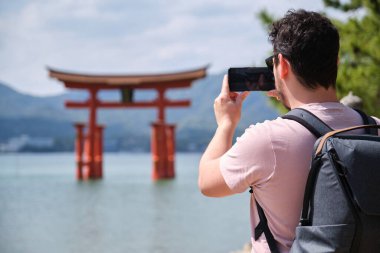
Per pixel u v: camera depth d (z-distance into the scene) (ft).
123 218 57.26
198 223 52.60
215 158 6.35
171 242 41.32
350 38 25.45
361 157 5.49
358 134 5.94
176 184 111.86
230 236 44.11
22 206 71.51
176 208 67.72
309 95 6.29
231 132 6.51
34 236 43.86
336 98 6.41
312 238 5.54
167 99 122.11
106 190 99.86
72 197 85.30
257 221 6.29
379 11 26.12
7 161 398.42
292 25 6.20
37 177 154.61
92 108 123.75
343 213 5.40
